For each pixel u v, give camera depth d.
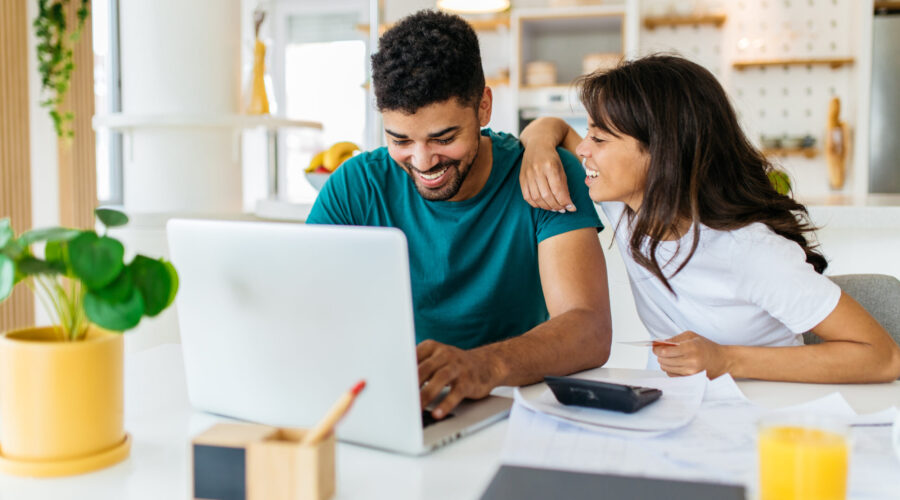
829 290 1.16
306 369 0.83
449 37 1.20
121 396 0.81
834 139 4.66
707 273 1.31
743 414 0.92
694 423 0.89
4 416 0.76
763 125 5.00
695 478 0.73
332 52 6.22
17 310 3.39
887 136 4.52
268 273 0.82
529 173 1.34
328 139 6.32
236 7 2.89
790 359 1.11
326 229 0.77
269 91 3.91
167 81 2.78
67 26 3.73
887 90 4.50
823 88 4.90
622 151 1.30
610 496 0.65
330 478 0.69
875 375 1.10
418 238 1.43
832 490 0.62
